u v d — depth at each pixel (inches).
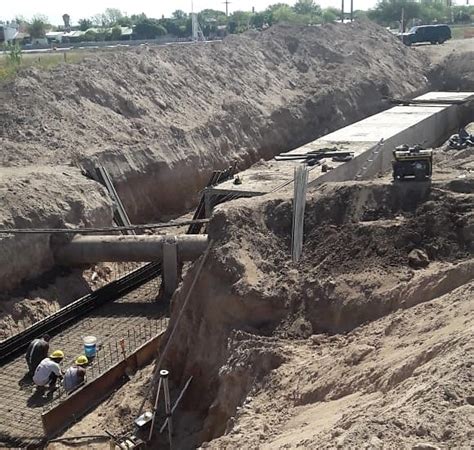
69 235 868.6
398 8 3344.0
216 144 1307.8
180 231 1075.3
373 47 1984.5
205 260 641.0
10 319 762.8
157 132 1221.1
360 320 565.9
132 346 733.3
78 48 2237.9
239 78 1567.4
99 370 683.4
